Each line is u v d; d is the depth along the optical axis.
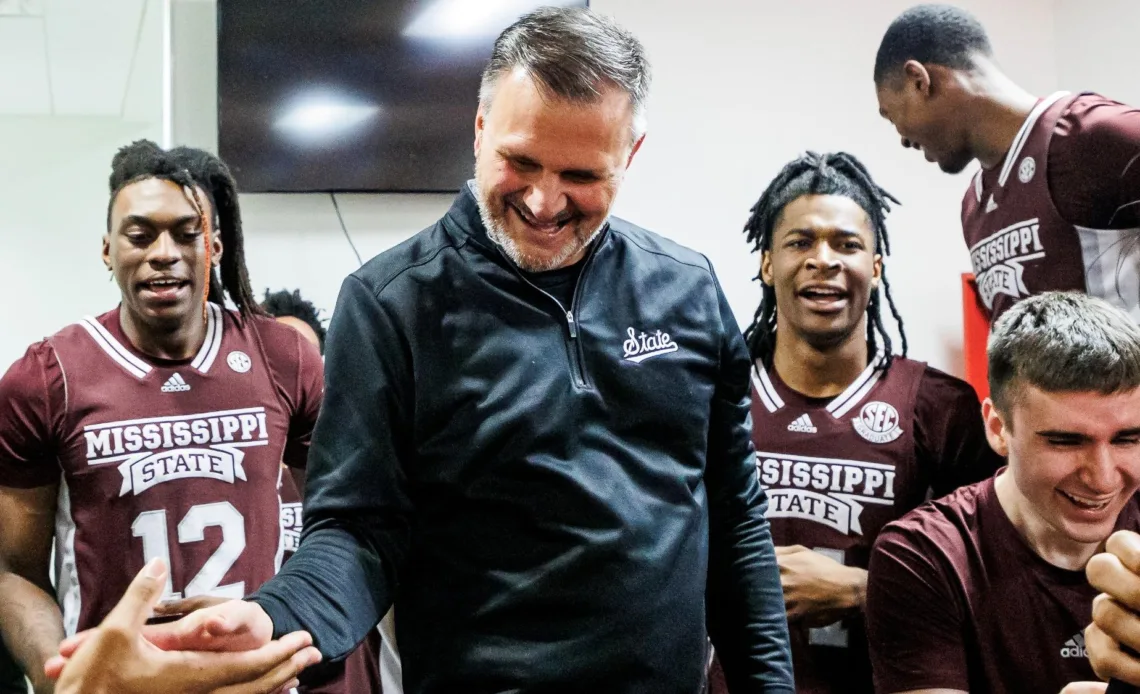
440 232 1.10
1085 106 1.88
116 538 1.56
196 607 1.27
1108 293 1.85
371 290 1.04
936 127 2.10
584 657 1.00
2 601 1.54
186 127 2.51
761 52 2.68
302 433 1.76
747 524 1.22
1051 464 1.36
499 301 1.05
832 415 1.99
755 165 2.64
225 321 1.74
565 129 0.92
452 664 1.03
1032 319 1.42
